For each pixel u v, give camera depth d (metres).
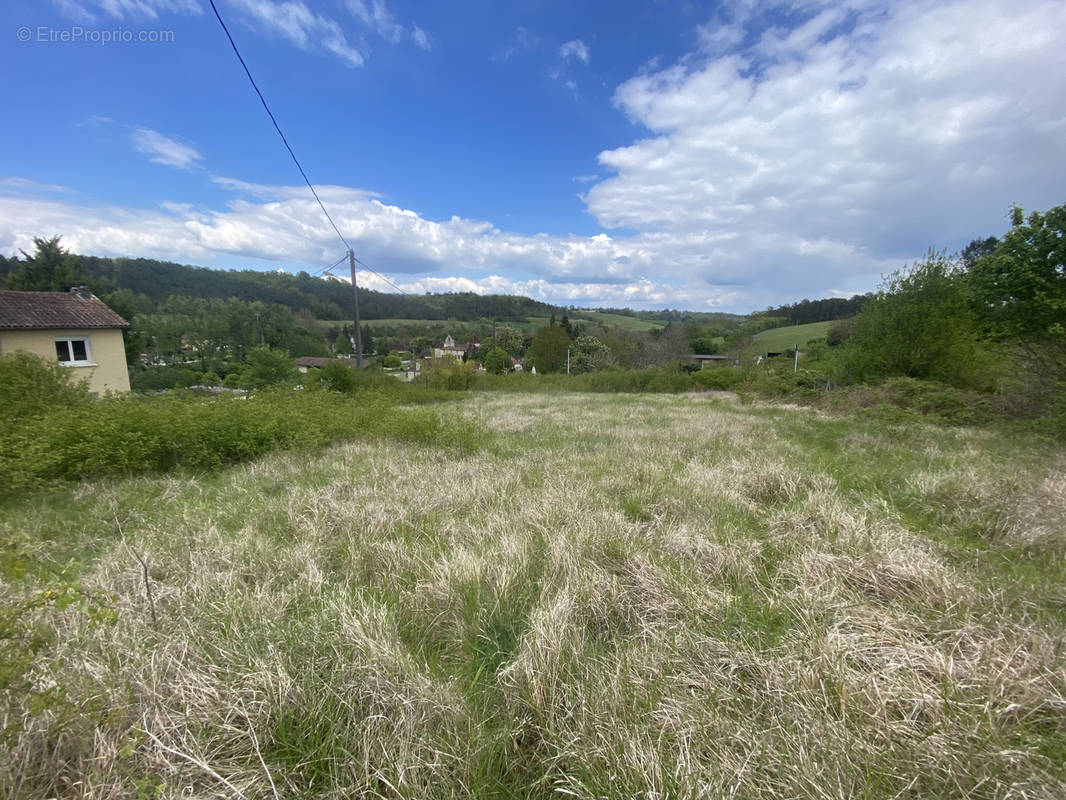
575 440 7.59
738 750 1.53
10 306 15.90
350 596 2.50
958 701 1.63
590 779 1.42
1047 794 1.30
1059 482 4.30
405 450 6.61
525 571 2.78
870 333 12.93
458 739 1.56
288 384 15.02
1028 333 8.19
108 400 7.12
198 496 4.60
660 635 2.15
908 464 5.49
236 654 1.91
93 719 1.51
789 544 3.14
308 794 1.42
